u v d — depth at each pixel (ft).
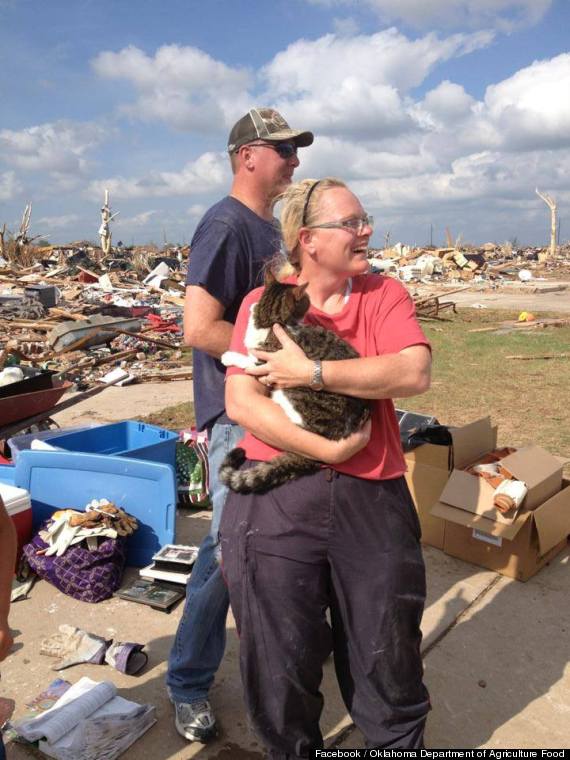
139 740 9.46
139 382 36.73
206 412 9.42
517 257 208.44
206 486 17.63
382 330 7.52
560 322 63.05
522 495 13.48
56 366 40.11
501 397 31.63
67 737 9.13
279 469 7.13
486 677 10.82
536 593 13.37
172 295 79.97
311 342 7.32
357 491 7.09
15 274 89.25
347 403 7.12
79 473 14.67
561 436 24.36
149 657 11.33
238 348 7.96
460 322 67.82
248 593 7.23
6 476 15.81
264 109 9.48
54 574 13.16
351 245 7.33
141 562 14.46
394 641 7.15
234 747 9.35
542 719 9.87
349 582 7.17
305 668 7.32
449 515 14.34
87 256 123.75
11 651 11.50
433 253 157.28
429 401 30.96
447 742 9.37
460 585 13.64
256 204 9.59
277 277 8.34
